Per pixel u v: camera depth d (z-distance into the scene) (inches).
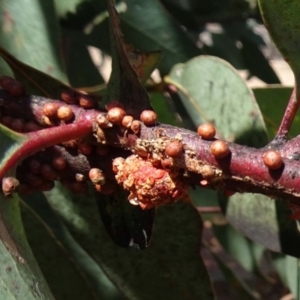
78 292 10.9
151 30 14.4
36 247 10.8
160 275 10.2
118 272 10.2
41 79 9.9
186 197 8.5
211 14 15.0
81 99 8.4
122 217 8.8
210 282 10.1
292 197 7.7
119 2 14.2
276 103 12.6
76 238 10.3
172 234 10.1
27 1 11.1
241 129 11.2
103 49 14.4
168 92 12.8
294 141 7.9
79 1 13.6
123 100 8.6
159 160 7.9
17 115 8.6
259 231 10.3
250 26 17.3
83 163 8.4
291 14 8.1
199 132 7.9
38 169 8.4
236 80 11.4
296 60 8.2
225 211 10.5
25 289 7.1
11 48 11.1
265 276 17.5
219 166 7.8
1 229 7.3
